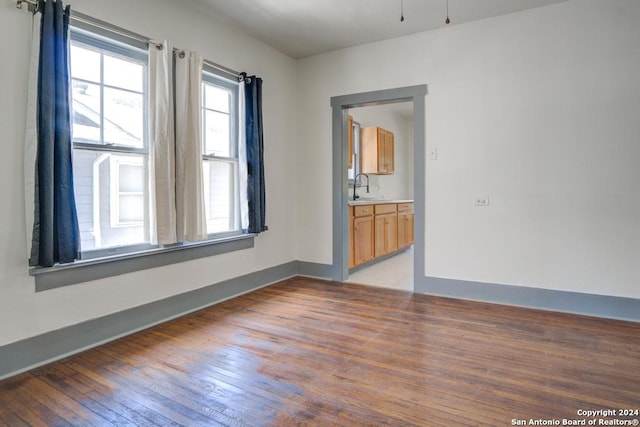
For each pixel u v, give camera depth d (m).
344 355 2.37
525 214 3.32
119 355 2.38
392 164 6.85
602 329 2.78
